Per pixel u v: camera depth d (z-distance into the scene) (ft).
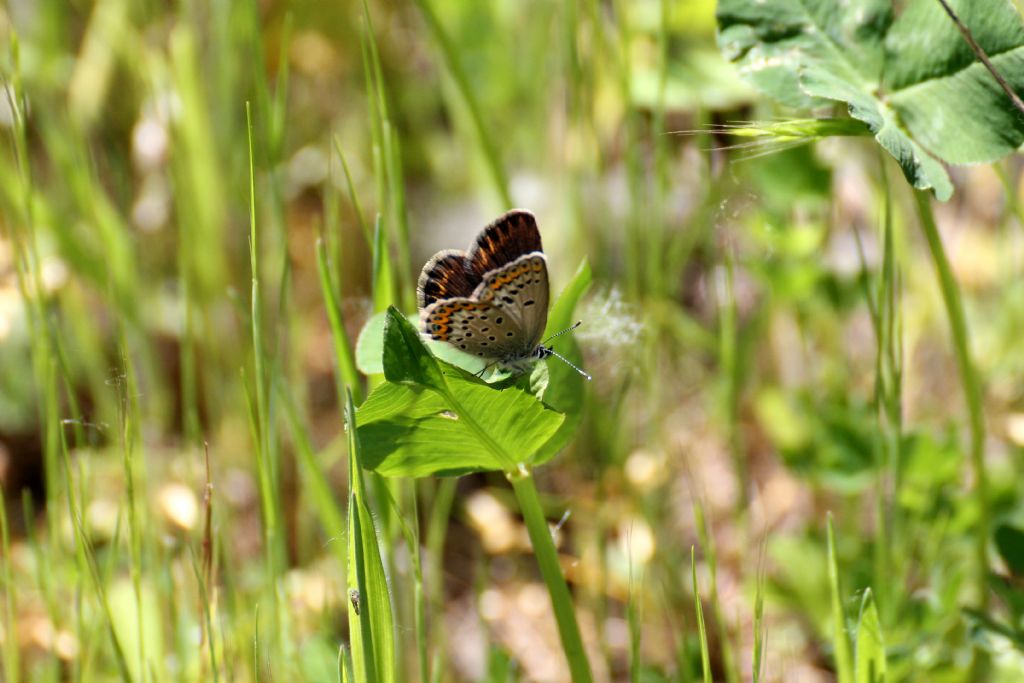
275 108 2.70
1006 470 2.80
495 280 2.54
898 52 2.56
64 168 2.88
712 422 2.91
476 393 2.48
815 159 2.82
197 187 2.90
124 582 2.75
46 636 2.73
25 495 2.67
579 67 2.82
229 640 2.66
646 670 2.71
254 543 2.87
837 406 2.82
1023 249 2.90
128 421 2.60
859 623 2.53
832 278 2.85
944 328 2.90
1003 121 2.54
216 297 2.92
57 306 2.91
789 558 2.77
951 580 2.70
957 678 2.66
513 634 2.84
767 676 2.75
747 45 2.58
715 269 2.89
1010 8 2.54
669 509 2.85
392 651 2.49
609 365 2.86
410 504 2.64
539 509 2.53
